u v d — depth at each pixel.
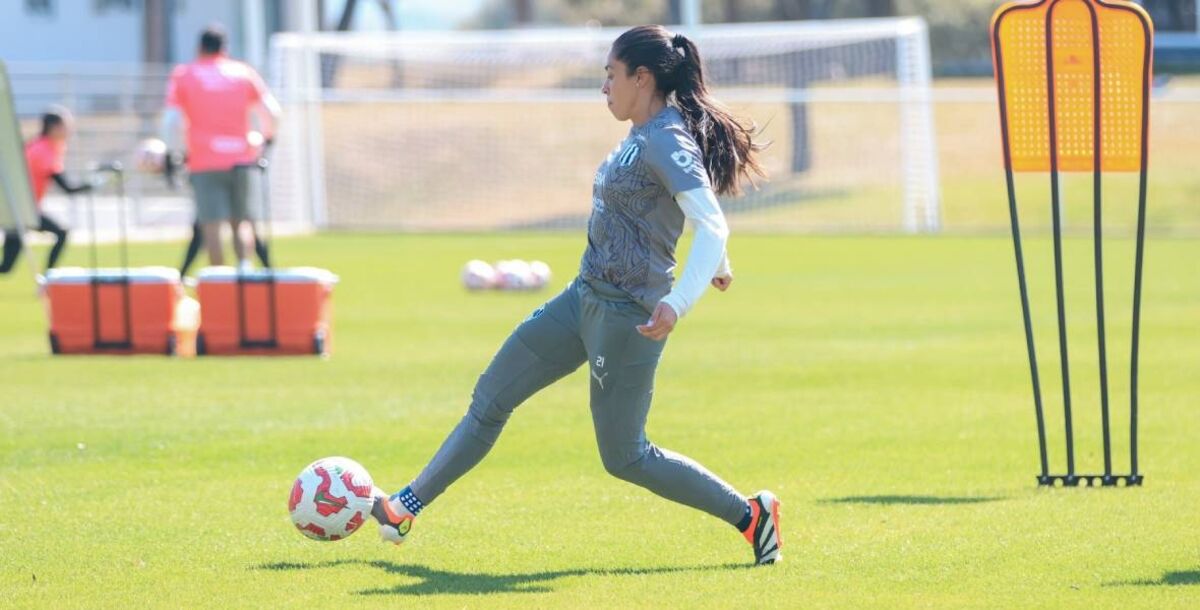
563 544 24.55
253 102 58.84
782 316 60.84
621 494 28.53
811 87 145.00
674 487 22.38
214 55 58.41
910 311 62.38
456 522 26.19
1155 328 55.47
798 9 199.00
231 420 36.88
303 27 125.81
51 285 49.06
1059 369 45.53
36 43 172.75
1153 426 35.94
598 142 137.25
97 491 28.83
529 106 143.25
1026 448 33.22
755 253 94.44
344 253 95.31
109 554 23.91
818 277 78.31
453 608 20.64
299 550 24.16
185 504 27.66
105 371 45.50
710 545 24.44
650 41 21.22
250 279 48.72
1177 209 115.81
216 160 57.84
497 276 71.69
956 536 24.69
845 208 122.31
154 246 100.44
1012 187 28.28
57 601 21.12
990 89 137.38
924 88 122.69
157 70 162.38
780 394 41.19
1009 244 100.00
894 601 20.73
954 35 196.25
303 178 126.31
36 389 41.91
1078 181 123.19
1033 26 27.59
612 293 21.39
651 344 21.53
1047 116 27.83
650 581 22.05
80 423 36.34
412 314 62.00
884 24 123.50
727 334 55.00
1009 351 49.72
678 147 20.73
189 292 65.31
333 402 39.75
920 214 117.19
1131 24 27.50
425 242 105.44
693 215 20.62
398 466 31.47
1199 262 84.06
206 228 58.62
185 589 21.75
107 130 126.19
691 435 34.94
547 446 33.62
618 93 21.42
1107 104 27.73
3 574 22.64
